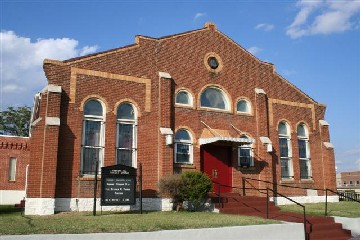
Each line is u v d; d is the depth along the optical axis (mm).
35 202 15016
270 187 20828
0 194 27344
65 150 16234
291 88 23781
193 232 11445
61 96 16438
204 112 19984
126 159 17688
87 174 16672
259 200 18641
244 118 21234
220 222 12781
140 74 18562
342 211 17797
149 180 17672
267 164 20922
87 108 17219
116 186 14953
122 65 18203
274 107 22719
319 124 24422
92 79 17344
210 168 19766
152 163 17875
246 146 21109
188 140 19281
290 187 21188
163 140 17812
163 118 18328
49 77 16422
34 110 22438
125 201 15000
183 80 19719
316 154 23844
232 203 17281
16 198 27672
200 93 20094
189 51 20234
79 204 16156
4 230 10172
